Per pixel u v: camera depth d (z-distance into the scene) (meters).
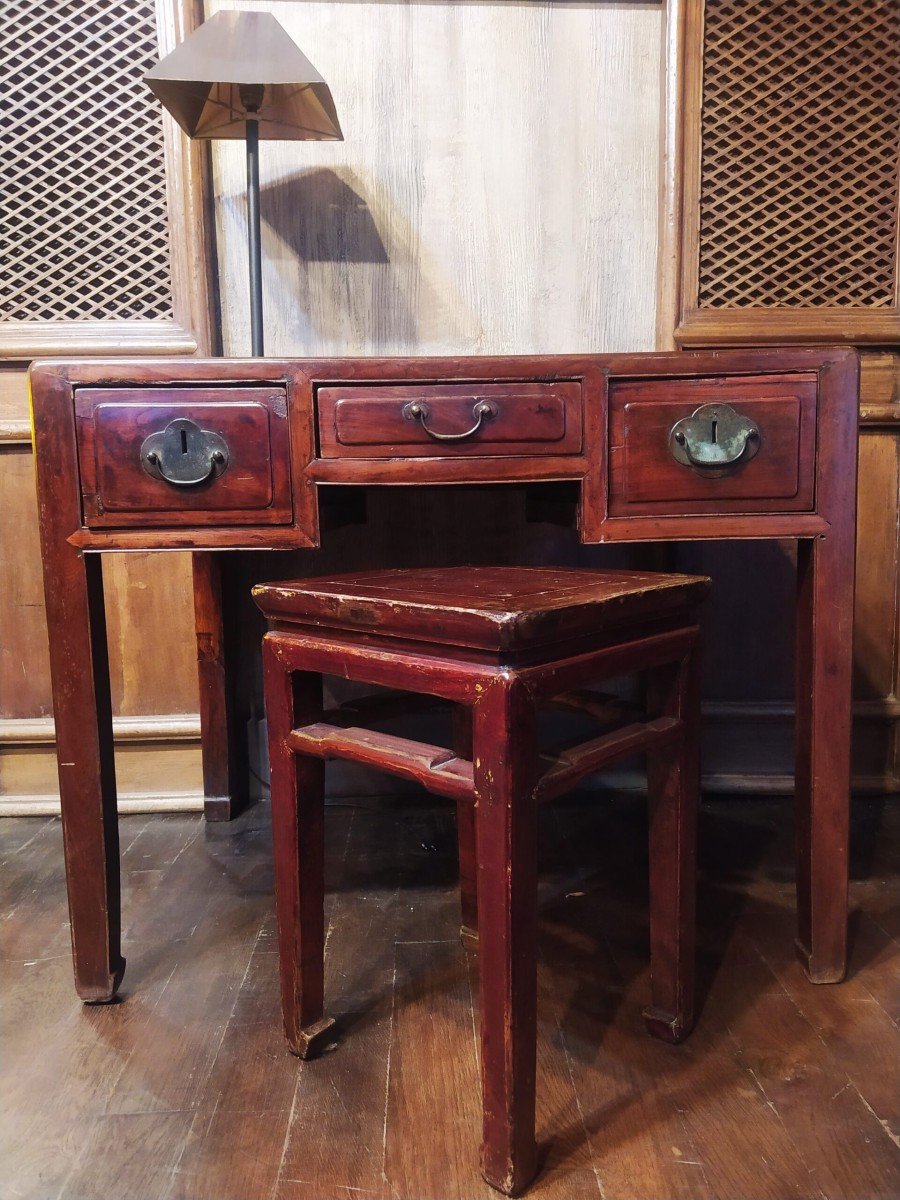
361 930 1.10
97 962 0.94
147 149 1.43
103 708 0.94
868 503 1.49
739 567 1.52
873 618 1.52
